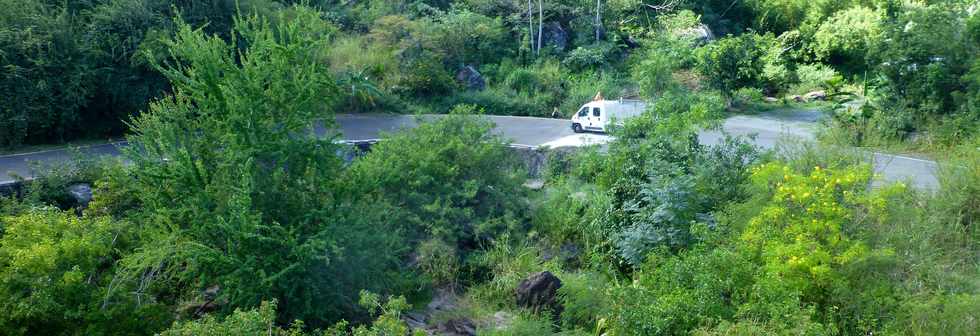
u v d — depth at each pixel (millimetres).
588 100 28531
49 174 13977
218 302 10992
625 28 37156
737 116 24625
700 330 8289
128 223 11180
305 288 10578
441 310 12102
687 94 23844
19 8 21141
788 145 15625
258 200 10984
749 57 26953
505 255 13477
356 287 11375
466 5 36375
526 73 30547
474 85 30219
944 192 12656
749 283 9203
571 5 37281
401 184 14133
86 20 22781
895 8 37594
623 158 14836
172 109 11266
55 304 8859
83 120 22094
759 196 11312
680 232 12141
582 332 10227
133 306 9672
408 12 33938
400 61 28969
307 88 11258
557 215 14648
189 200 10570
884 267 9414
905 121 19234
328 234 10688
